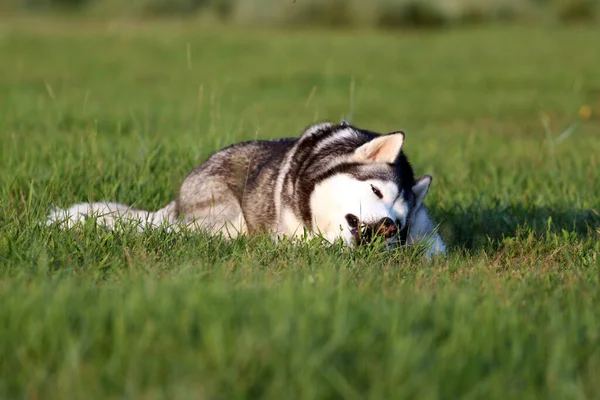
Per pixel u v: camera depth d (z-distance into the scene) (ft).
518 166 114.32
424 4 488.85
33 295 42.75
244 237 66.33
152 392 33.78
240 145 77.77
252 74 287.69
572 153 122.21
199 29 467.11
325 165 67.41
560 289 51.19
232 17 517.55
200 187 75.61
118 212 67.26
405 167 69.31
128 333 39.01
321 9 494.18
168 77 277.44
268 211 71.51
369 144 65.77
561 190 93.91
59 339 38.50
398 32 462.19
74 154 94.27
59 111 127.85
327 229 66.28
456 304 43.91
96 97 220.84
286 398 33.63
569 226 78.79
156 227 64.85
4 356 37.50
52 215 67.56
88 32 432.66
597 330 41.98
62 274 52.37
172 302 41.81
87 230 61.82
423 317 42.39
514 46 384.06
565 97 239.71
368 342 37.93
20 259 55.57
